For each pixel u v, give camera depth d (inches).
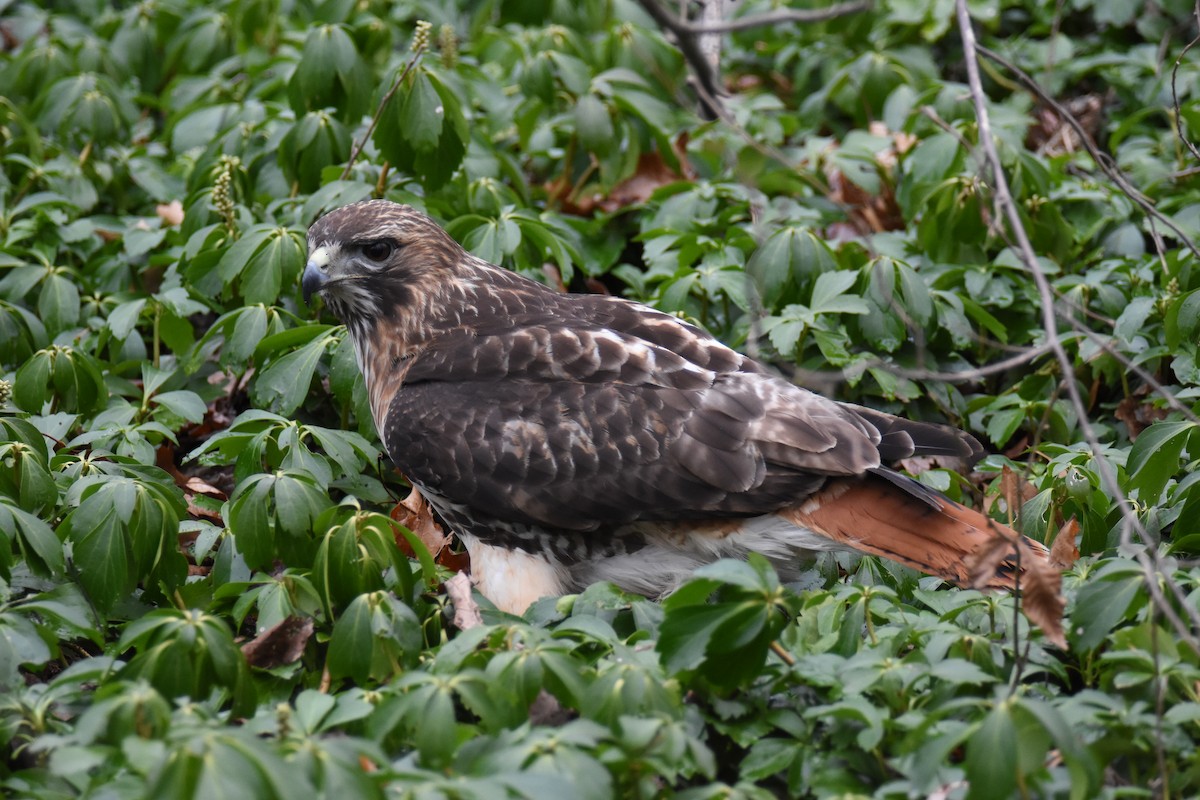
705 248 500.4
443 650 301.6
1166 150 590.6
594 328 384.2
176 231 522.3
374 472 447.5
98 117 590.2
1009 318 496.7
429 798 233.5
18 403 428.5
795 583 388.2
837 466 352.2
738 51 747.4
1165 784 264.8
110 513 345.1
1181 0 673.6
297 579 339.0
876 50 651.5
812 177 587.2
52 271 488.7
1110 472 372.8
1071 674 336.5
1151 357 441.1
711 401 362.9
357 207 411.8
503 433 373.4
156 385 434.6
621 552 380.8
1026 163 514.3
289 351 453.1
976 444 380.2
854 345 470.3
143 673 287.1
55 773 265.3
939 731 277.4
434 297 407.2
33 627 313.9
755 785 295.6
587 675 295.1
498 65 683.4
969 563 346.0
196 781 228.5
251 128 558.6
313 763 242.8
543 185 603.2
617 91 571.8
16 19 761.0
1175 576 328.5
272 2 701.3
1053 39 608.7
